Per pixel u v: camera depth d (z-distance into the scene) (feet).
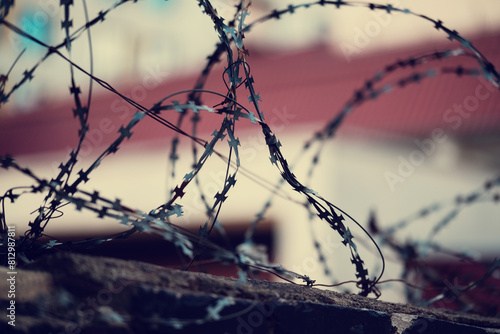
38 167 45.62
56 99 57.36
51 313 3.62
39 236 4.73
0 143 51.31
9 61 40.57
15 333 3.41
